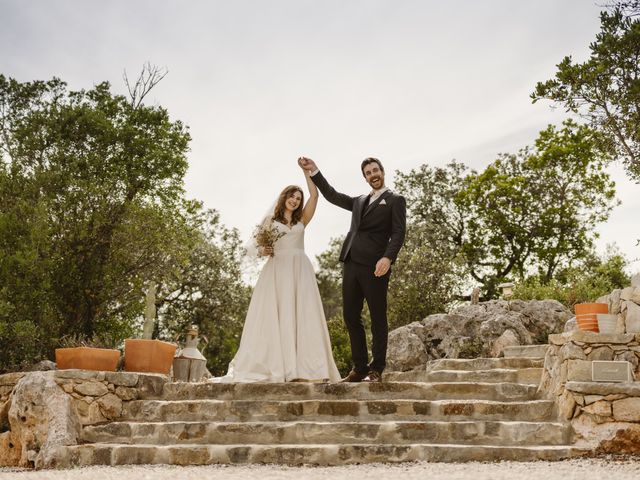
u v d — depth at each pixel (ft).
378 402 17.08
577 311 18.76
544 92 26.45
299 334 20.15
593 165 77.00
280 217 21.02
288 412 17.24
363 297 19.33
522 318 35.68
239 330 72.13
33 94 55.57
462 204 81.46
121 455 15.64
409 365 35.35
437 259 54.90
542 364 25.08
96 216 42.09
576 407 15.97
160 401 18.81
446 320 36.63
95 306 43.34
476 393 18.60
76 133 49.37
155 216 45.73
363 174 19.83
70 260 41.42
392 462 14.53
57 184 41.09
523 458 14.53
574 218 77.51
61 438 17.03
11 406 18.86
